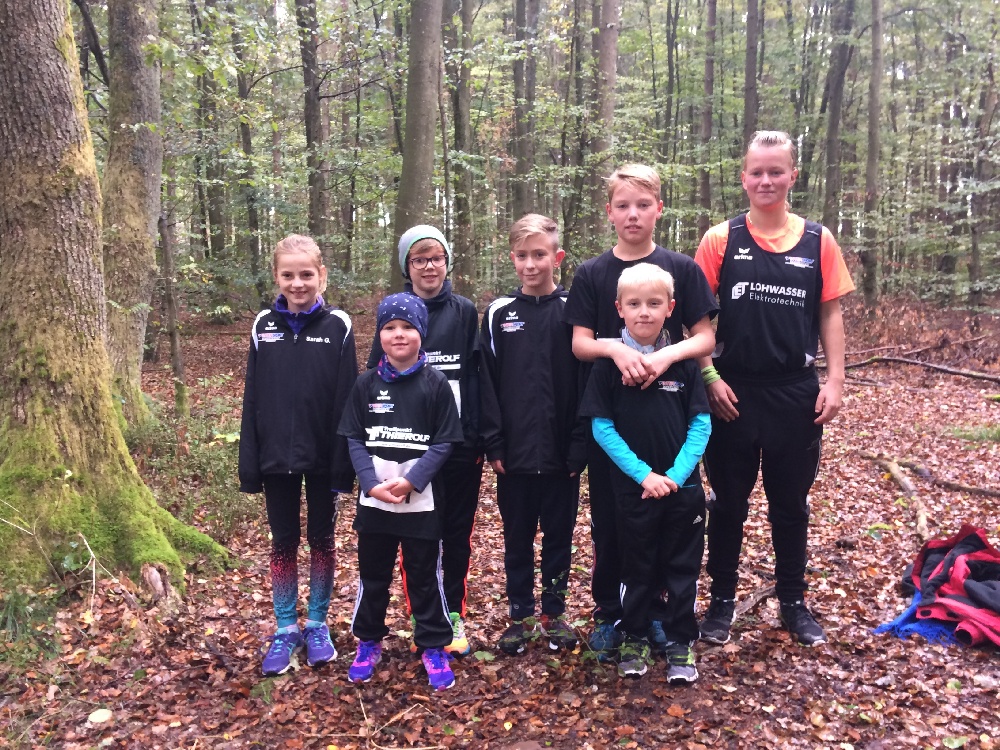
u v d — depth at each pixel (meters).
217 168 12.57
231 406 8.01
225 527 4.91
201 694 2.97
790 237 3.08
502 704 2.89
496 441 3.19
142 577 3.71
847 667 3.03
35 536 3.60
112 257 6.70
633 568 2.95
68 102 4.02
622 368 2.80
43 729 2.73
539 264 3.16
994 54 17.34
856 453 7.22
